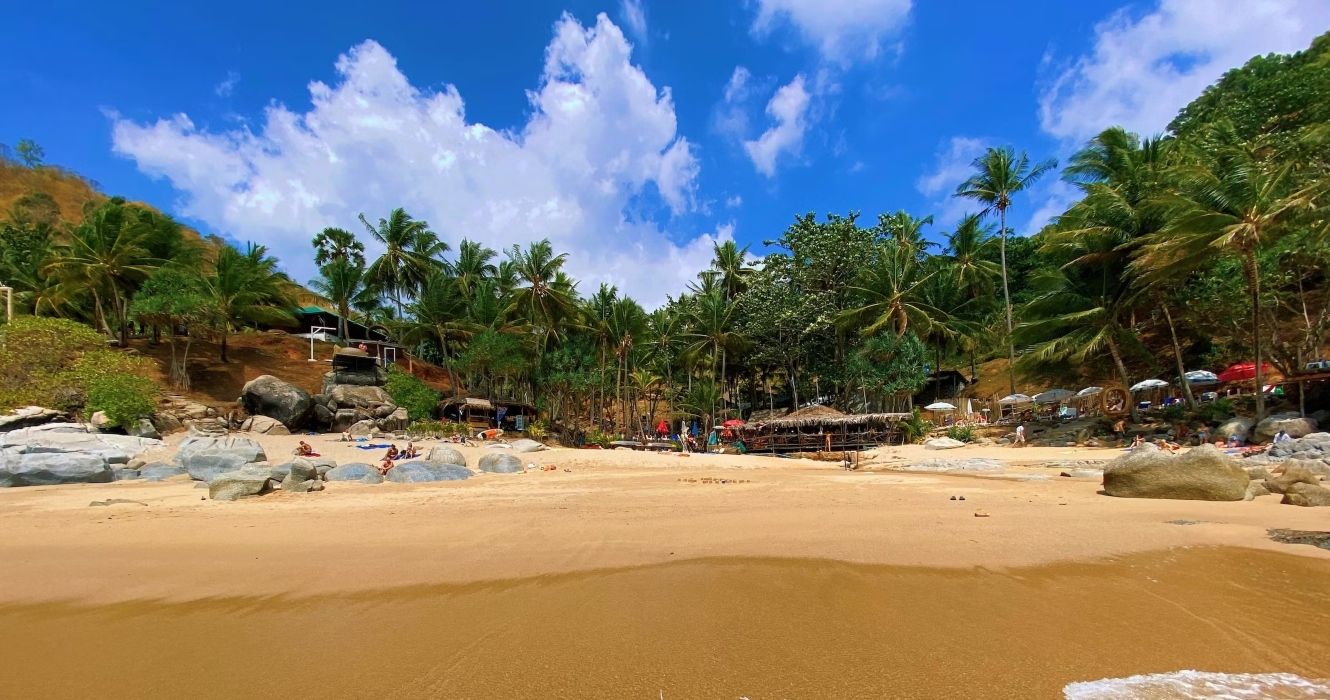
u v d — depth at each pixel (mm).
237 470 13766
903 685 3779
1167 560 6656
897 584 5969
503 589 6066
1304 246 21766
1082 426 27141
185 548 7973
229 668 4293
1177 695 3559
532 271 40844
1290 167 21656
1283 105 32188
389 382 34875
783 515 9953
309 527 9375
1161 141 29109
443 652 4496
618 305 45125
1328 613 4957
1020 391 42719
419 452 24047
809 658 4230
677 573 6508
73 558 7492
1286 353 22781
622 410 50656
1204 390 28438
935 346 43562
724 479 17422
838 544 7656
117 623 5281
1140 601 5332
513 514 10484
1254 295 20828
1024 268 50031
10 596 6062
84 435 20375
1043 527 8438
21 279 38125
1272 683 3717
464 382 50438
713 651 4395
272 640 4820
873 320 39031
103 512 11031
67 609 5672
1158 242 23516
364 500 12531
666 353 51188
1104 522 8734
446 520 9914
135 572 6867
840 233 41594
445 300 42250
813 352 42906
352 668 4242
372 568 6930
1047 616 5000
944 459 23203
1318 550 6988
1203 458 11070
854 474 19500
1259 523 8555
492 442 30312
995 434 31641
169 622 5293
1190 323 27531
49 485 15688
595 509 11031
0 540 8555
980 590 5734
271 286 42312
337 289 46031
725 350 45219
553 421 45531
